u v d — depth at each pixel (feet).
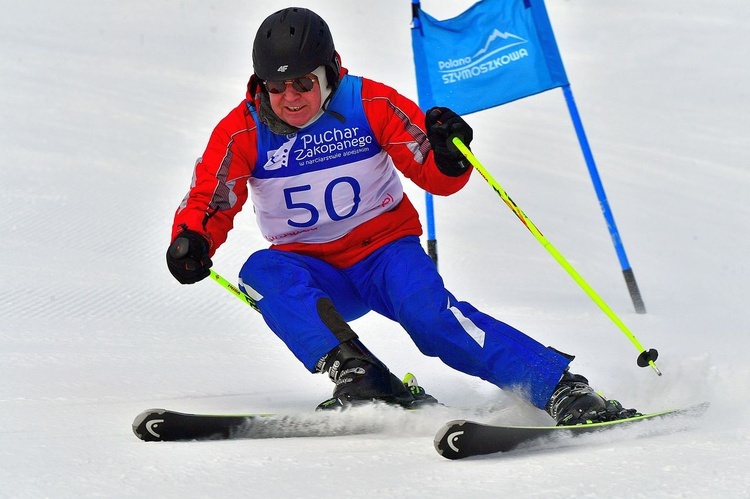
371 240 38.22
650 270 72.23
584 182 96.94
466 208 87.56
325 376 44.39
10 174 87.10
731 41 160.86
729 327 55.57
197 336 52.34
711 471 26.05
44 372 42.65
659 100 129.90
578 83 139.03
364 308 39.96
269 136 36.65
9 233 71.92
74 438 31.50
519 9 63.82
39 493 25.52
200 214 35.50
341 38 164.86
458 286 65.67
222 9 198.49
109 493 25.49
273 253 37.35
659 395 38.60
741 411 34.60
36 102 117.91
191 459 28.76
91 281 62.03
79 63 144.56
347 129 37.04
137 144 102.32
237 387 41.73
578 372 43.57
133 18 186.80
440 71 64.23
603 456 28.25
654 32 168.04
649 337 52.44
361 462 28.30
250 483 26.30
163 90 130.82
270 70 34.71
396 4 196.65
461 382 44.11
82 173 89.25
